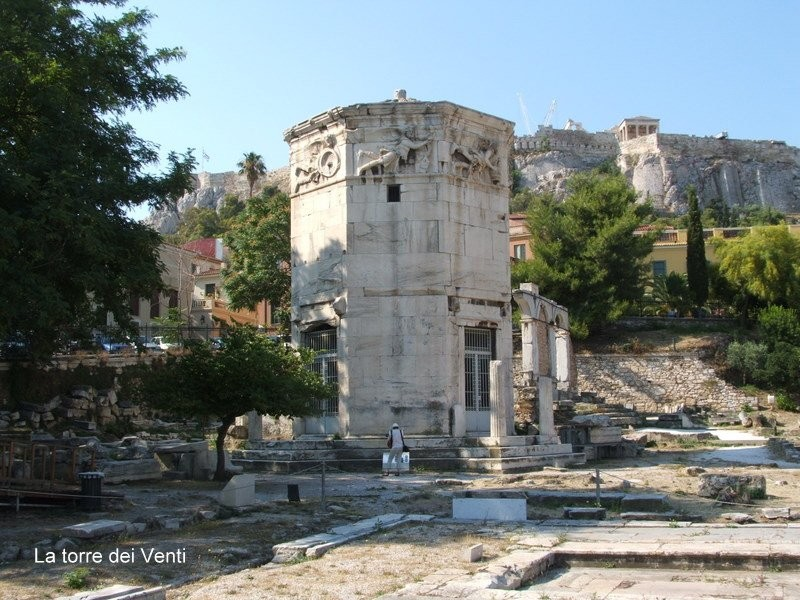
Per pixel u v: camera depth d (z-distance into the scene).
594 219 59.66
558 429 30.50
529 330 36.56
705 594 9.79
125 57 22.23
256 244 45.06
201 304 66.00
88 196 18.20
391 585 10.38
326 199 29.33
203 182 159.25
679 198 150.75
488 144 30.19
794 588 10.12
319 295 29.09
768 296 60.22
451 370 27.84
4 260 16.14
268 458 27.16
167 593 10.30
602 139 172.12
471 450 26.11
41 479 15.91
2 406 30.12
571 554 12.11
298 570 11.34
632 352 55.94
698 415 49.06
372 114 28.67
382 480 23.05
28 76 19.02
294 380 22.31
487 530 14.40
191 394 21.48
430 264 28.06
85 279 17.81
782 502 18.22
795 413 49.59
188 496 18.33
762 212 125.38
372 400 27.72
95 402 32.66
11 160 17.59
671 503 17.86
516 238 75.06
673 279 65.38
